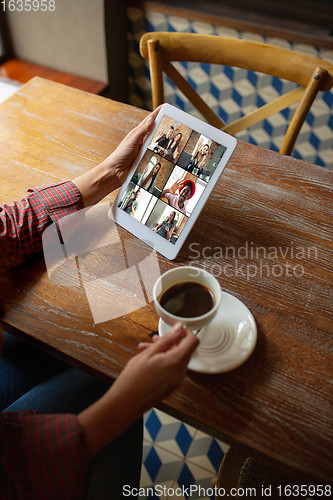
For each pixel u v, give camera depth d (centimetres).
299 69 124
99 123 121
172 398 74
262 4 190
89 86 210
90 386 99
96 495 85
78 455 65
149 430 160
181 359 68
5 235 90
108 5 187
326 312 85
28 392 98
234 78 200
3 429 67
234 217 100
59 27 199
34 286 89
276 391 75
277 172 109
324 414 73
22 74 214
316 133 203
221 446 155
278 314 85
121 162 100
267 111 132
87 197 99
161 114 98
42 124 121
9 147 116
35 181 107
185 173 93
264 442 70
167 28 202
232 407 73
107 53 201
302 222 99
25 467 64
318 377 77
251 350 77
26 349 112
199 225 99
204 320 71
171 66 135
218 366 76
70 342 81
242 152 113
